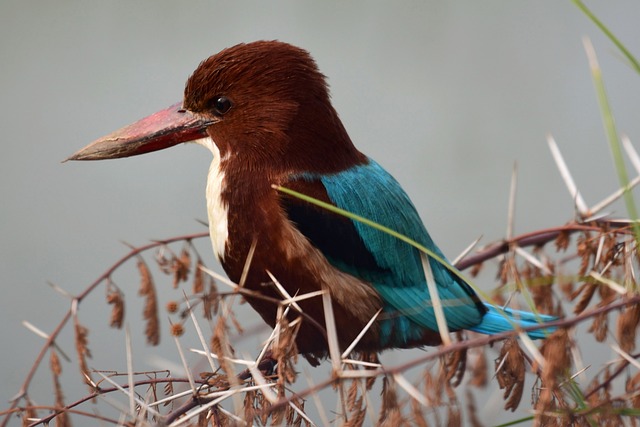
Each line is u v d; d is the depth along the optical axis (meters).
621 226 8.41
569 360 6.14
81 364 7.44
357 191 9.26
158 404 6.83
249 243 9.00
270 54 9.35
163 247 8.41
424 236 9.60
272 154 9.20
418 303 9.30
